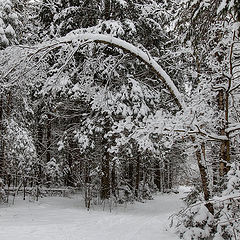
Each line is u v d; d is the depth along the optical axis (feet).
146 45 45.42
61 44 28.94
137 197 63.62
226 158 24.25
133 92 42.16
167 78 28.25
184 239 25.13
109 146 45.85
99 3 43.60
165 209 50.90
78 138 46.11
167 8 42.52
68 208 46.91
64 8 47.03
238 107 27.12
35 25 60.80
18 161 54.54
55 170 68.18
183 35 26.99
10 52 28.07
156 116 23.21
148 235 28.25
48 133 72.90
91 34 28.73
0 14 51.16
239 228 19.88
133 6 43.52
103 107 38.96
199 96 23.56
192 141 25.68
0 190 51.21
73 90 42.24
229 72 24.86
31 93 51.93
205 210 25.18
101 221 35.81
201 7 21.42
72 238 27.40
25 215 39.45
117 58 38.17
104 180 51.01
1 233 28.35
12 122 52.54
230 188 20.74
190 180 35.81
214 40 27.89
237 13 18.29
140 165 69.31
